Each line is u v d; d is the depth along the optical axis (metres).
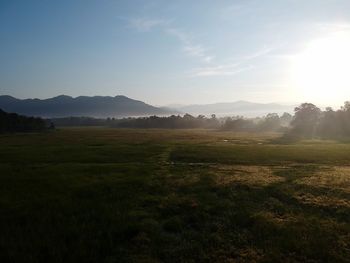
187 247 17.16
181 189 29.53
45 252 16.80
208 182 32.12
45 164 47.31
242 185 30.59
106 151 63.94
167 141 98.88
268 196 26.98
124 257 16.14
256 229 19.42
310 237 18.03
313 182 31.72
